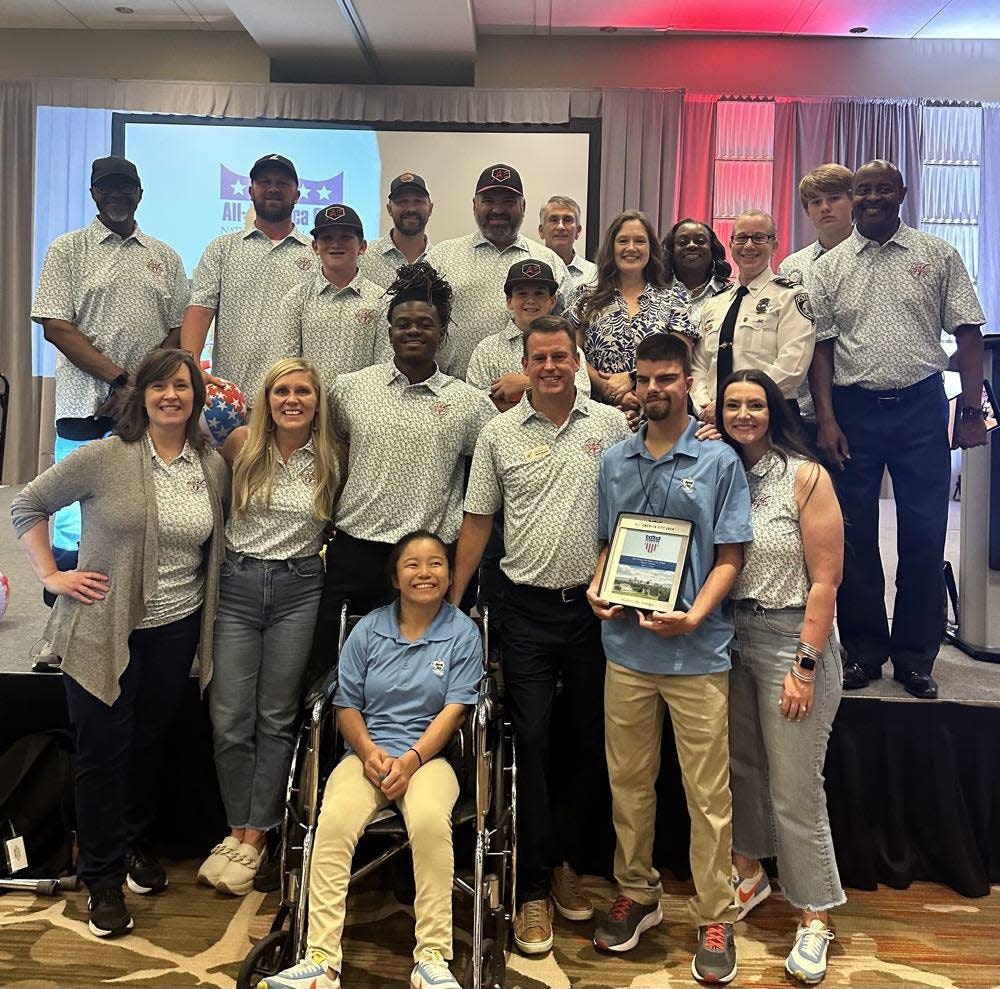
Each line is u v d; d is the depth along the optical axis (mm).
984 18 6332
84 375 2955
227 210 6840
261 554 2393
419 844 1988
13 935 2207
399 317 2404
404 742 2162
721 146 6727
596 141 6688
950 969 2158
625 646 2150
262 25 6223
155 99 6793
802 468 2150
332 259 2908
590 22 6539
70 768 2525
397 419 2430
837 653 2182
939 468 2758
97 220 2961
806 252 3217
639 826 2217
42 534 2215
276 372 2375
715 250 3318
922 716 2596
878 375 2783
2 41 7000
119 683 2178
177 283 3137
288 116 6781
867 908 2434
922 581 2730
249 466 2383
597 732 2373
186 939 2201
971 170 6750
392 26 6211
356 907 2410
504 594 2383
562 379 2215
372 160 6762
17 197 6914
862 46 6766
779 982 2104
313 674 2486
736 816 2354
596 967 2148
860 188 2785
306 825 2037
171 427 2260
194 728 2619
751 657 2191
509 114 6730
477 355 2840
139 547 2188
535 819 2268
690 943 2254
